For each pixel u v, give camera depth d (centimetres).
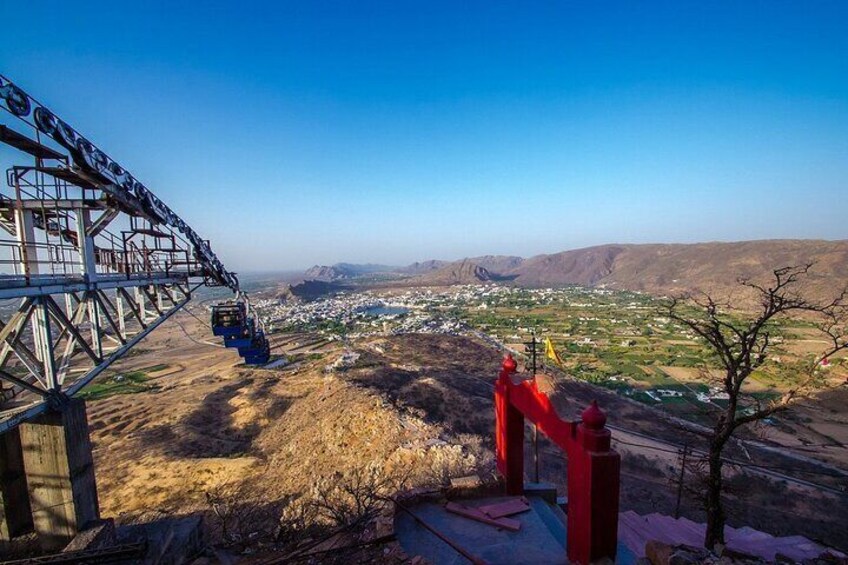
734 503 2833
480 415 4041
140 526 1364
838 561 665
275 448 3594
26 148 1189
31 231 1395
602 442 623
